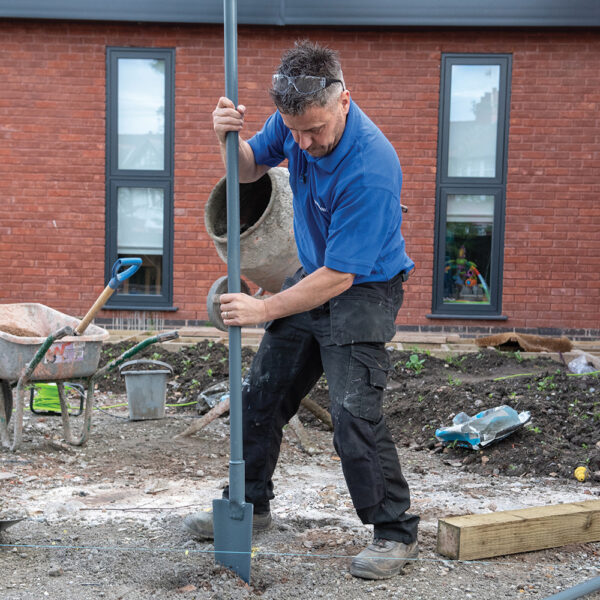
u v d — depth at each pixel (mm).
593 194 9086
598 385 6062
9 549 3166
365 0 8758
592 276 9148
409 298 9258
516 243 9195
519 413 5359
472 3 8711
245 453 3246
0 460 4480
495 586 2932
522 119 9094
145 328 9336
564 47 8984
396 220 2967
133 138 9328
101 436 5266
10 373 4586
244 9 8820
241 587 2818
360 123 2756
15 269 9336
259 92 9141
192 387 6793
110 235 9359
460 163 9258
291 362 3162
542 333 9211
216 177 9266
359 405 2918
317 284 2746
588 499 4109
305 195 2953
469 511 3855
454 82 9133
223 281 4719
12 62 9148
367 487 2932
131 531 3424
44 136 9227
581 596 2637
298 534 3439
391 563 2965
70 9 8852
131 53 9188
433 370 7297
